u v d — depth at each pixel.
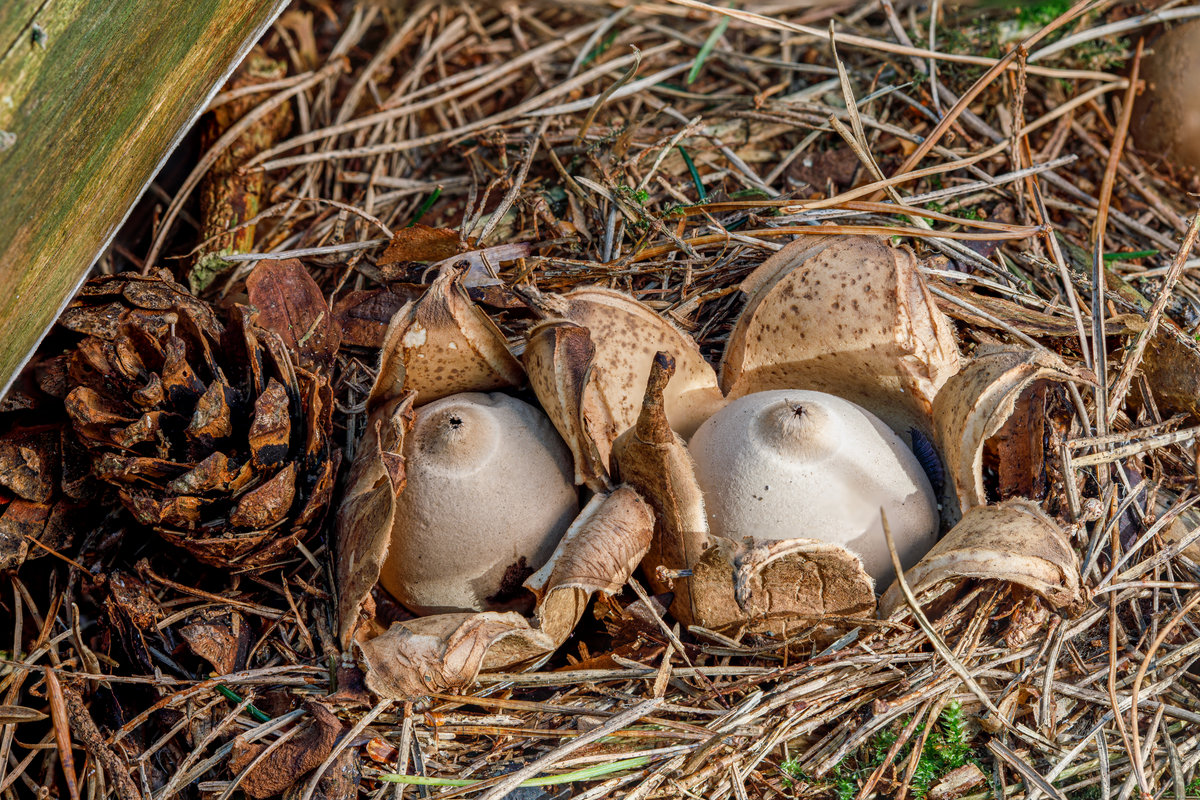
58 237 0.31
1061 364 0.31
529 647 0.31
